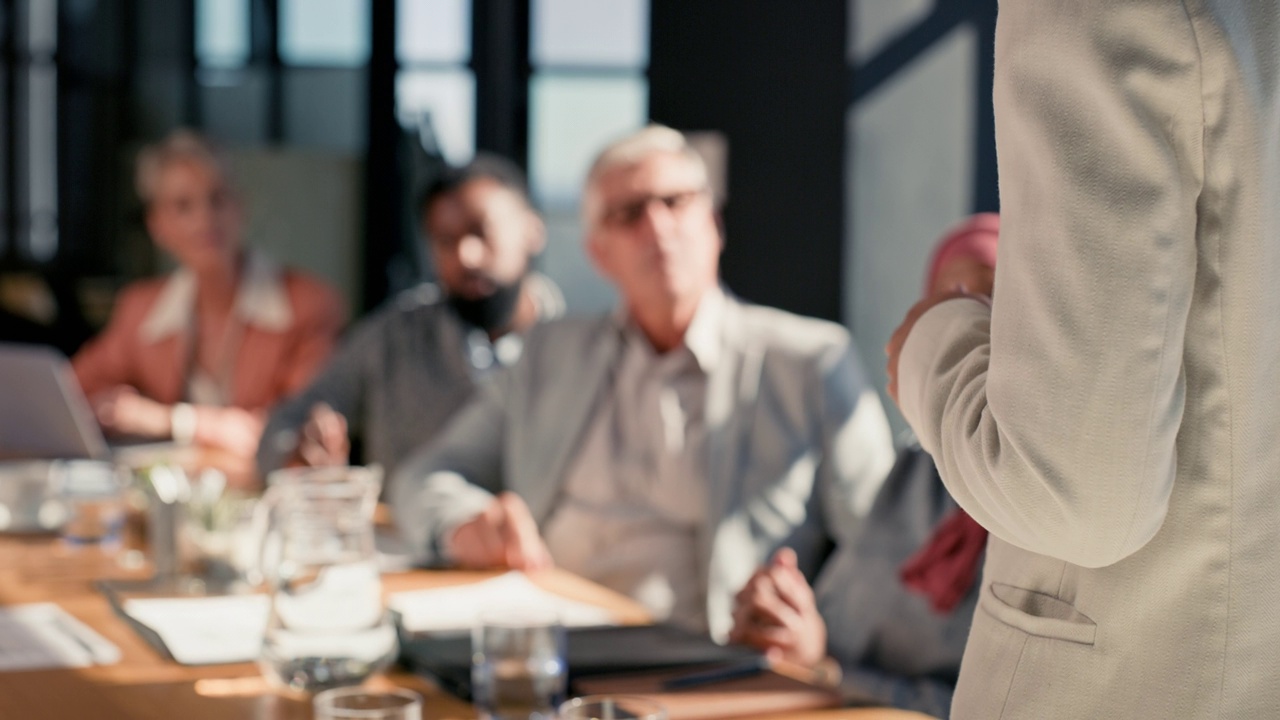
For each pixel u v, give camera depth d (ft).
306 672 4.13
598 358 7.82
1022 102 2.55
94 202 16.15
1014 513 2.57
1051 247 2.47
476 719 4.06
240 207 12.79
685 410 7.57
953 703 2.95
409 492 7.54
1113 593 2.67
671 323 7.63
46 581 6.14
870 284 15.75
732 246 15.47
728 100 15.48
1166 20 2.42
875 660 5.96
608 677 4.39
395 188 16.29
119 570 6.41
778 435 7.52
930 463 6.18
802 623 5.41
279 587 4.18
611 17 15.72
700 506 7.44
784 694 4.23
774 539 7.39
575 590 6.07
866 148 15.64
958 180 15.42
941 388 2.82
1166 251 2.40
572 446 7.72
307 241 16.34
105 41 16.08
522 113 15.90
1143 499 2.44
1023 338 2.51
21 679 4.41
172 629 4.99
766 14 15.38
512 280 10.94
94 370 12.82
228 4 16.12
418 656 4.66
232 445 11.30
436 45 16.10
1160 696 2.62
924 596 5.78
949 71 15.37
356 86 16.20
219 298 12.68
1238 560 2.58
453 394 10.61
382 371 10.69
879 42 15.52
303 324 12.63
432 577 6.38
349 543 4.23
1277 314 2.54
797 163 15.43
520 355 8.18
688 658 4.58
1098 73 2.44
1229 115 2.42
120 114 16.15
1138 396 2.39
